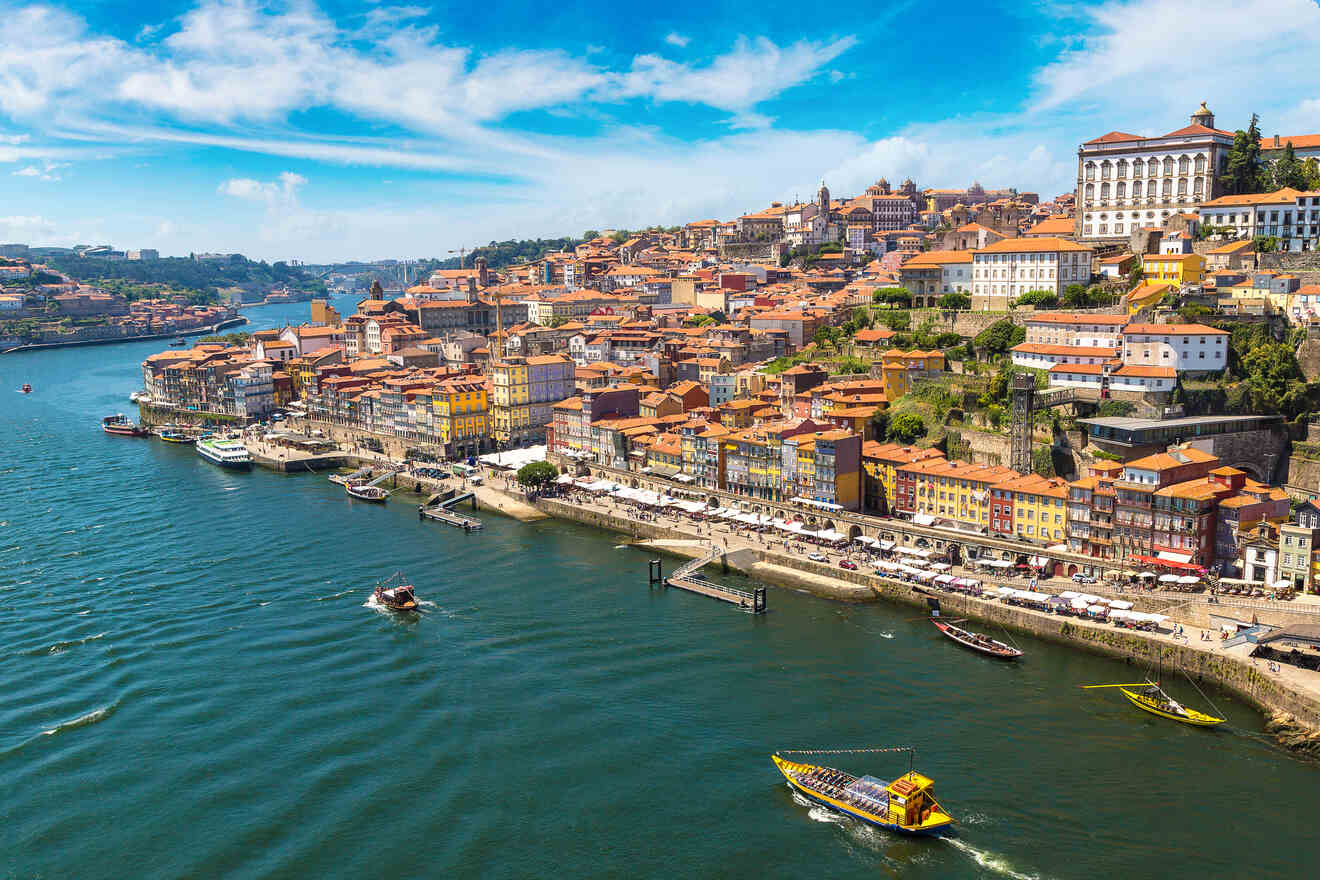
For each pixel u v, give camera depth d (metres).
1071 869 114.50
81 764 137.88
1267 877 112.50
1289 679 147.62
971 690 157.50
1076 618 174.50
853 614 191.62
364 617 189.00
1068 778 132.25
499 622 187.12
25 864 118.06
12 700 155.00
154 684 160.50
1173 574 181.88
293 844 121.12
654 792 130.88
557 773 135.38
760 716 150.00
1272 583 175.50
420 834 122.75
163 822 125.50
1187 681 158.75
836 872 115.00
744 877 114.62
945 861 116.44
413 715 151.00
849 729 145.50
